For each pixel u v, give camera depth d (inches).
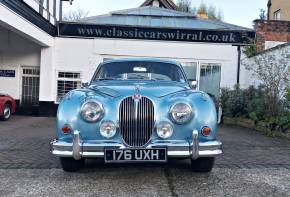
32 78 713.0
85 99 197.9
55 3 741.9
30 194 181.2
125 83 229.6
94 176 213.5
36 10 612.4
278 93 447.5
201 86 676.7
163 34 673.0
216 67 676.7
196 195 179.8
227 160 262.1
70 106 197.6
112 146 188.7
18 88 710.5
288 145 342.0
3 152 287.7
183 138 193.2
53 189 188.9
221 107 630.5
